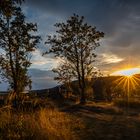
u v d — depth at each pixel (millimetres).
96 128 14914
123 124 16938
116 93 55719
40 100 21375
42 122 10812
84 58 52469
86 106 34500
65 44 52688
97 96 59781
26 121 10602
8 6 12492
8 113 10922
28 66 41938
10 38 41406
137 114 24609
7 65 41031
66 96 49906
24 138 9219
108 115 23578
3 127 9781
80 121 16969
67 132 10992
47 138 9398
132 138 12461
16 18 40906
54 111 17484
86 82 53281
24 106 12914
